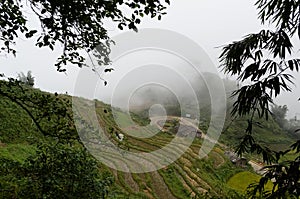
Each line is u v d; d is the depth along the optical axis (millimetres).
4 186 4320
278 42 2350
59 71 3260
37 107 3195
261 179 2387
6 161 5012
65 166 4219
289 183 2184
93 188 4211
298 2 2229
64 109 3238
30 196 4051
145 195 11641
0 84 3107
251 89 2432
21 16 2877
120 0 2740
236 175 18641
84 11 2920
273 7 2396
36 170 4270
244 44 2490
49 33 2977
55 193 4008
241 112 2594
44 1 2834
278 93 2318
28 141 12203
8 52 3115
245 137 2803
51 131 3275
